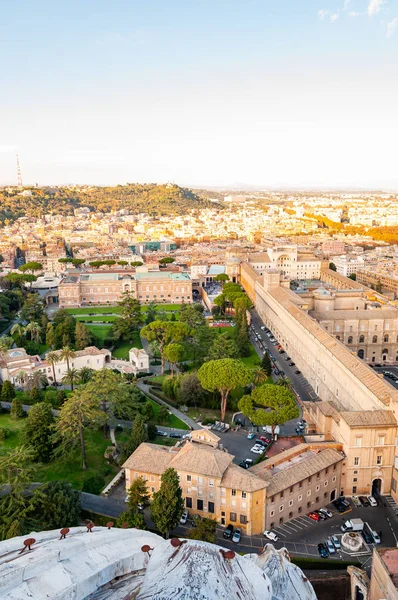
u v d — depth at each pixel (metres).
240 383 160.88
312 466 121.12
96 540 42.56
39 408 147.25
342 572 100.25
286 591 36.78
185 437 143.25
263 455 142.62
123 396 159.88
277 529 114.69
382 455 126.38
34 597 31.66
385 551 86.00
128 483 123.81
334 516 119.88
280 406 149.38
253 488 110.06
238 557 32.75
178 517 107.38
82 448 139.12
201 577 28.44
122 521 106.38
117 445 150.88
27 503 110.00
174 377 193.50
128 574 37.50
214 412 177.12
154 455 124.69
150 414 165.00
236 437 157.25
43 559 36.47
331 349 179.88
